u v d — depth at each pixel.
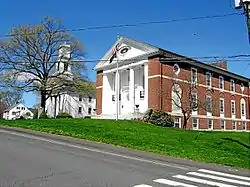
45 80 49.03
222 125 51.38
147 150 17.42
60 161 12.48
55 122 28.84
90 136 21.28
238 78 56.31
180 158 15.70
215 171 12.83
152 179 10.22
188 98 42.72
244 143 26.39
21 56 48.41
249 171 13.65
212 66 49.09
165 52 41.34
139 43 42.78
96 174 10.48
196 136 26.81
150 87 40.94
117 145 18.58
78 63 51.09
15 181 9.09
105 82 48.47
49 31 49.09
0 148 14.95
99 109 48.72
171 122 38.19
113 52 46.72
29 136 20.33
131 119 38.84
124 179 9.97
